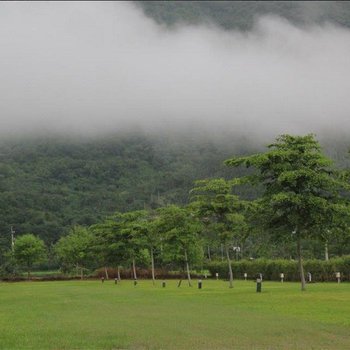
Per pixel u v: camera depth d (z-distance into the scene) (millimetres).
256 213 44312
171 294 45781
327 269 69875
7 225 156250
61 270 122125
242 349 17688
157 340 19406
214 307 31891
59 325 24234
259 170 44812
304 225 43125
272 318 25391
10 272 117625
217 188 50625
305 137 43469
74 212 190000
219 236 50531
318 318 25094
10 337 20578
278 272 78312
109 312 30156
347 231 43000
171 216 61031
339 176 43062
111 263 80750
